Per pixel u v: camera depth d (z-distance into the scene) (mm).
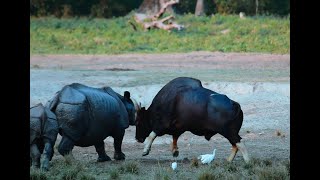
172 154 52250
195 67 114812
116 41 160750
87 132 48250
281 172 42094
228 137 48156
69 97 47500
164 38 162000
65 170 43844
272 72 105875
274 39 150125
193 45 151125
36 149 43750
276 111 77875
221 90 88062
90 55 141625
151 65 119438
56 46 156500
